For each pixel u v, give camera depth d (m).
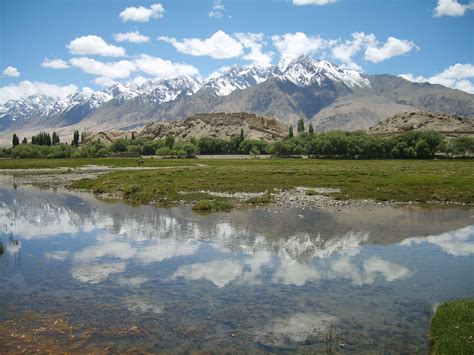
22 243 27.66
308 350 13.45
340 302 17.33
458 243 27.86
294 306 16.91
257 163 141.62
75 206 45.44
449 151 185.75
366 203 46.84
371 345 13.77
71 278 20.36
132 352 13.25
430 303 17.25
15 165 136.88
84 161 165.50
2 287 19.11
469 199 48.66
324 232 31.00
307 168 101.88
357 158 185.50
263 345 13.77
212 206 42.94
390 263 23.00
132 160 172.50
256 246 26.66
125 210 42.31
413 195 51.16
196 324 15.26
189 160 172.38
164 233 30.64
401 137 189.50
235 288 18.95
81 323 15.33
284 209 42.50
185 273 21.12
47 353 13.16
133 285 19.34
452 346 12.90
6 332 14.61
